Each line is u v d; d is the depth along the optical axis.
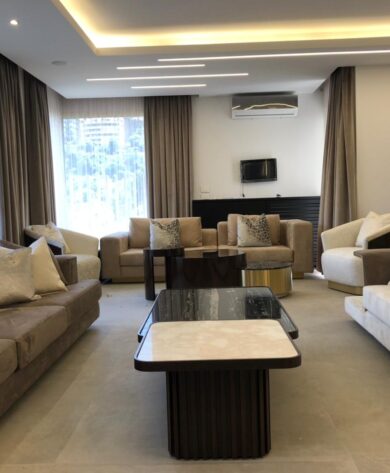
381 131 5.12
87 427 1.84
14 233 4.49
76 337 2.84
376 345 2.76
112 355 2.71
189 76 5.08
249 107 6.03
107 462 1.58
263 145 6.33
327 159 5.40
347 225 4.73
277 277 4.04
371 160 5.16
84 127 6.26
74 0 3.49
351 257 4.06
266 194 6.37
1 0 3.09
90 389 2.22
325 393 2.09
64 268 3.26
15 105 4.66
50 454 1.64
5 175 4.36
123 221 6.35
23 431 1.82
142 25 4.02
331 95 5.28
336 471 1.48
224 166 6.37
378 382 2.20
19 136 4.73
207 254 4.19
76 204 6.32
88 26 4.01
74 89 5.59
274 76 5.18
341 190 5.22
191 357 1.49
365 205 5.20
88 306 3.06
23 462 1.59
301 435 1.72
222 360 1.46
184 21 3.96
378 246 3.90
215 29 4.17
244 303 2.46
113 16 3.81
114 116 6.23
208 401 1.58
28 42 3.90
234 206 6.13
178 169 6.17
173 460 1.59
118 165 6.30
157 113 6.11
